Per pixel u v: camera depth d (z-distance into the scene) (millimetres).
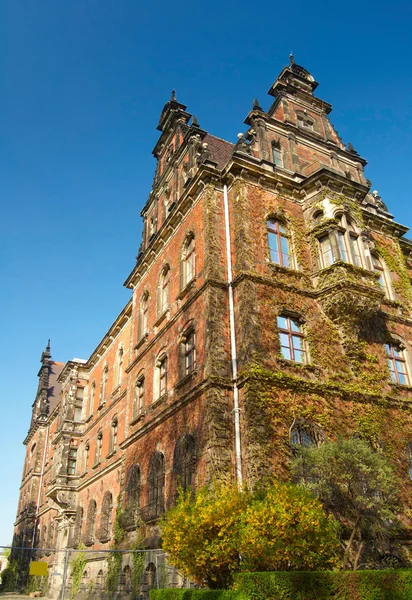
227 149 26938
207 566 12727
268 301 19156
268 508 11797
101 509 30125
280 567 11609
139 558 20219
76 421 40250
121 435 29875
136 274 29344
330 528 12367
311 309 20250
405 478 18500
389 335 22188
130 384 27250
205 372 18156
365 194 23703
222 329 18781
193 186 22578
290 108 27469
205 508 12867
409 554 16719
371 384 19781
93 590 25875
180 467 18562
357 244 22141
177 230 24609
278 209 22094
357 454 14445
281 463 15883
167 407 20906
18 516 56781
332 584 9961
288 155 25047
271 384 17156
